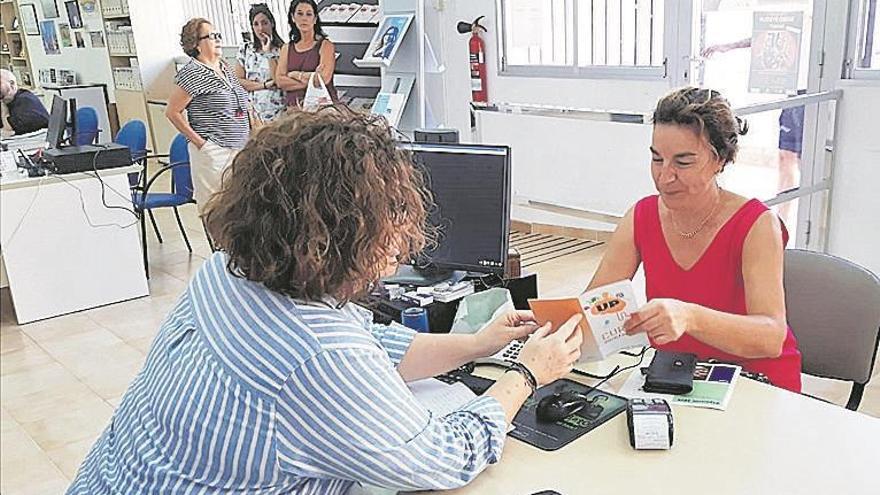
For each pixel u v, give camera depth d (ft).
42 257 13.00
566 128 15.08
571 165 15.25
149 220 19.86
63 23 30.22
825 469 3.67
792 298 6.00
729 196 5.40
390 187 3.27
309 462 3.19
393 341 4.68
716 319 4.74
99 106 28.50
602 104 14.85
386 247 3.33
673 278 5.55
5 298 13.98
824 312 5.86
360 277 3.29
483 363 5.21
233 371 3.16
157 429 3.32
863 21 11.28
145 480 3.27
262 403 3.12
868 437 3.93
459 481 3.57
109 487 3.42
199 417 3.16
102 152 13.39
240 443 3.12
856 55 11.44
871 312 5.65
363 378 3.21
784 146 12.28
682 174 5.14
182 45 14.84
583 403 4.41
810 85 11.98
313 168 3.14
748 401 4.37
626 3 14.20
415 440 3.34
